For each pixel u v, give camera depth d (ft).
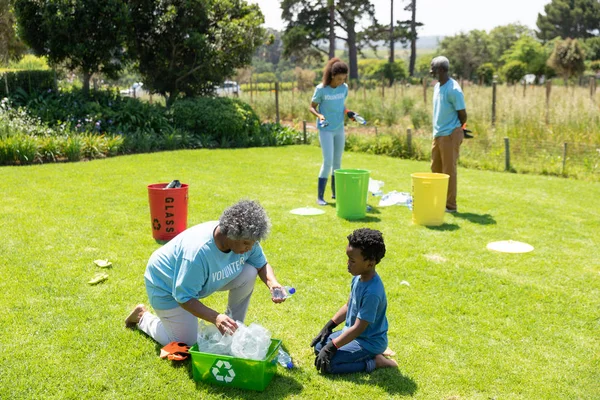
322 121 25.43
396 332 13.37
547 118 45.11
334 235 21.09
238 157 40.42
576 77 117.39
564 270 17.93
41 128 38.99
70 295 14.82
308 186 30.53
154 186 20.04
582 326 13.98
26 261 17.08
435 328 13.65
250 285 12.04
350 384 11.08
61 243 18.93
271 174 33.86
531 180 34.01
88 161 36.11
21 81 45.19
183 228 20.12
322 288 15.93
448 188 25.48
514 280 16.96
